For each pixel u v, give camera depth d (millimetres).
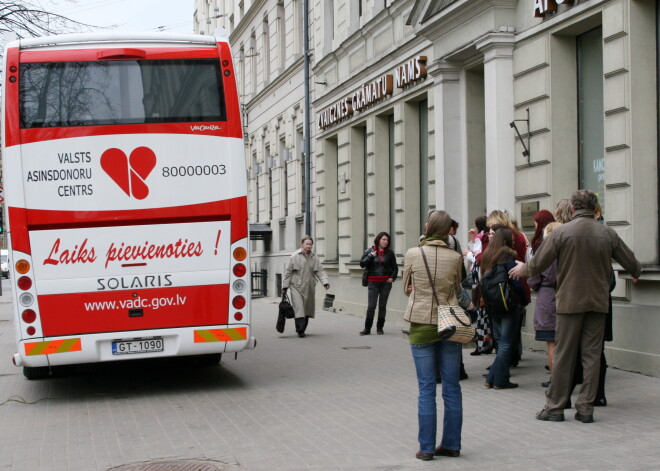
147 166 9367
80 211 9211
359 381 10242
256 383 10375
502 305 8906
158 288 9398
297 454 6594
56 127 9227
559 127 11562
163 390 10055
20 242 9109
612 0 10109
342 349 13578
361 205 20609
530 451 6430
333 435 7250
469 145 14625
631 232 9828
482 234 10719
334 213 22844
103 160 9281
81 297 9219
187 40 9664
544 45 11656
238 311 9617
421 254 6262
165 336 9445
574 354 7387
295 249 26484
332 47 21797
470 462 6168
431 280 6207
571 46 11617
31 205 9148
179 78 9555
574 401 8250
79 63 9367
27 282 9117
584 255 7168
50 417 8570
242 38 35688
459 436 6336
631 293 9883
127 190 9320
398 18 17156
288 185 27422
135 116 9383
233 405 8906
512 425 7379
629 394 8500
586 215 7273
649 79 9891
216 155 9555
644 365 9578
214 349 9555
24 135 9164
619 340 10039
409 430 7367
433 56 15188
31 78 9266
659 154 9828
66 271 9195
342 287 21344
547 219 9195
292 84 26609
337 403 8797
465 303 6438
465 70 14609
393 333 15898
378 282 15734
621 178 9977
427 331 6211
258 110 32656
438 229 6359
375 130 18797
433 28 14531
